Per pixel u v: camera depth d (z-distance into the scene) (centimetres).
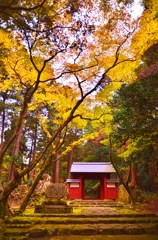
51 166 2902
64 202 1015
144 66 1216
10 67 805
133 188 1566
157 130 786
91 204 1487
